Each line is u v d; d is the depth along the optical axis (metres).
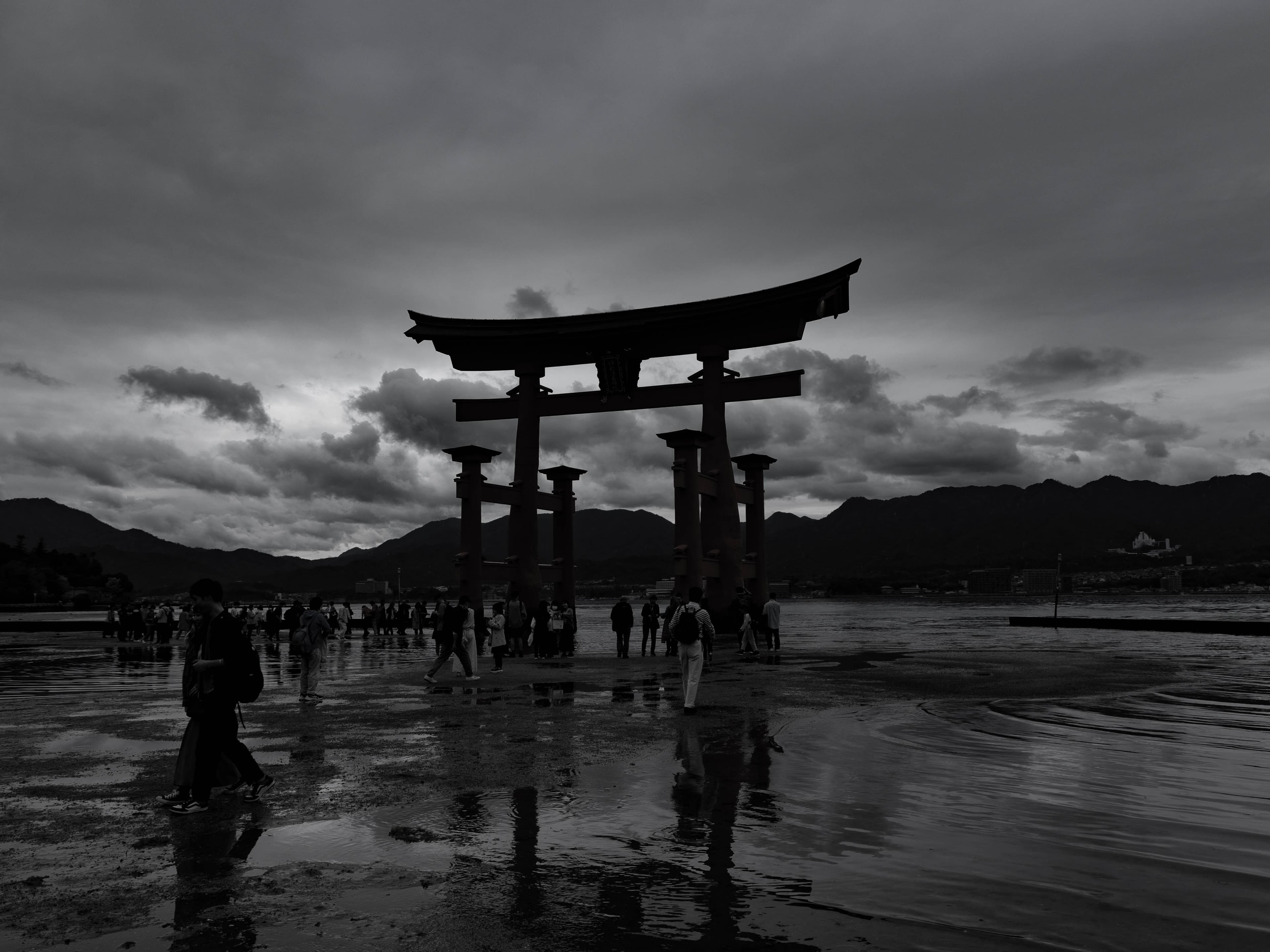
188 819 7.35
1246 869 5.85
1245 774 9.12
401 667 26.33
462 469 41.09
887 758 10.08
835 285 38.34
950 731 12.26
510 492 43.00
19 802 8.04
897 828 6.96
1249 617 113.12
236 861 6.15
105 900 5.33
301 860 6.18
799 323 40.84
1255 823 7.09
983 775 9.07
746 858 6.16
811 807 7.67
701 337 42.66
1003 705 15.29
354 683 20.62
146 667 28.52
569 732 12.20
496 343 45.31
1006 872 5.80
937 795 8.16
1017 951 4.50
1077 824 7.05
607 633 59.91
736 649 34.41
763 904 5.23
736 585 42.19
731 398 42.62
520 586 42.94
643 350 43.75
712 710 14.84
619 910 5.14
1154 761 9.89
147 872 5.90
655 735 11.92
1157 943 4.60
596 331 43.38
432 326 44.84
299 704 16.08
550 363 45.50
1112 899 5.29
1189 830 6.86
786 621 116.12
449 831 6.93
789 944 4.62
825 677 21.36
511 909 5.17
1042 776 9.02
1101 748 10.77
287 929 4.86
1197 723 13.06
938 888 5.50
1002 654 31.06
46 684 21.55
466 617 20.66
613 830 6.94
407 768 9.55
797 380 41.31
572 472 46.16
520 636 32.00
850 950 4.54
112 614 56.09
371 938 4.73
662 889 5.52
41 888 5.58
